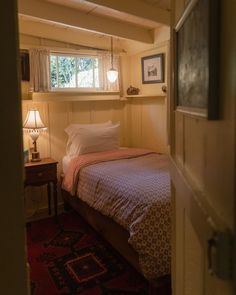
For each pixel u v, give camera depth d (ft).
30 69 11.47
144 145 13.96
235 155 1.71
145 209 6.56
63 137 12.72
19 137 2.15
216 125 2.10
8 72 2.06
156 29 11.91
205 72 2.26
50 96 11.96
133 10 8.87
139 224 6.42
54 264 8.20
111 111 14.12
